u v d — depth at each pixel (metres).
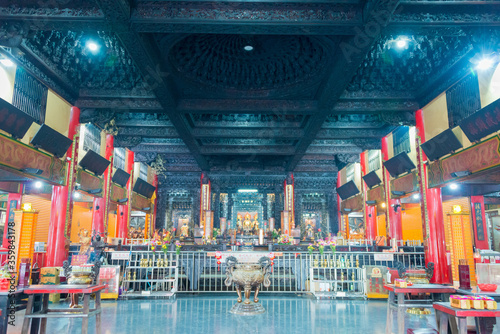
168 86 11.65
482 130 9.20
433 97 11.85
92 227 15.50
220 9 7.94
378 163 18.42
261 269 9.93
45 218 17.12
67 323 8.02
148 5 7.90
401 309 6.45
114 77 12.23
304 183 27.80
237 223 28.16
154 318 8.59
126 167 20.00
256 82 12.30
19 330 7.31
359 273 12.16
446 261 11.62
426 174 12.37
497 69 8.92
